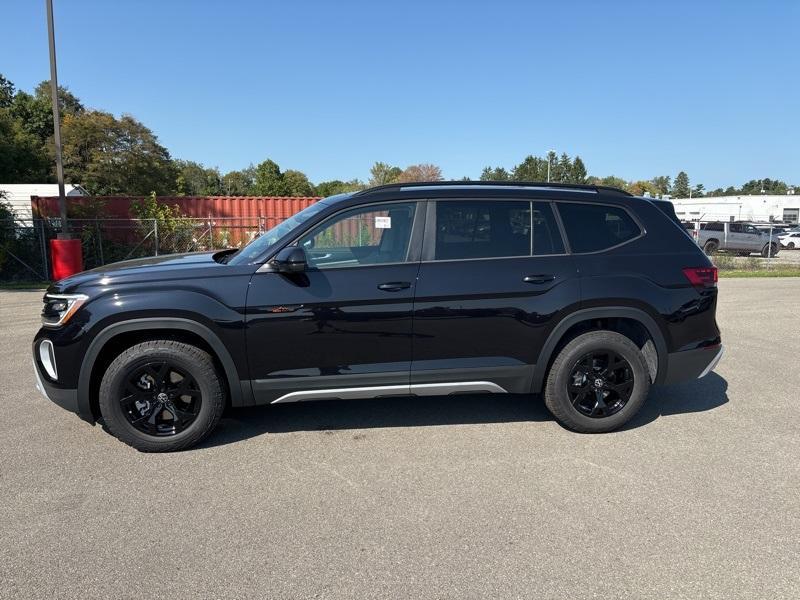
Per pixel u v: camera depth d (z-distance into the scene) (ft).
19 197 107.45
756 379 18.37
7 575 8.34
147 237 54.90
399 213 13.16
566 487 11.05
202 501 10.53
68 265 44.11
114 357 12.70
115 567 8.54
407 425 14.34
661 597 7.86
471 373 13.20
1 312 31.04
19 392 16.62
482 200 13.39
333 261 12.91
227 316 12.26
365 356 12.81
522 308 13.08
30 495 10.72
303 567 8.54
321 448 12.94
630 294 13.32
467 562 8.66
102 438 13.43
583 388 13.52
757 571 8.43
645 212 14.16
